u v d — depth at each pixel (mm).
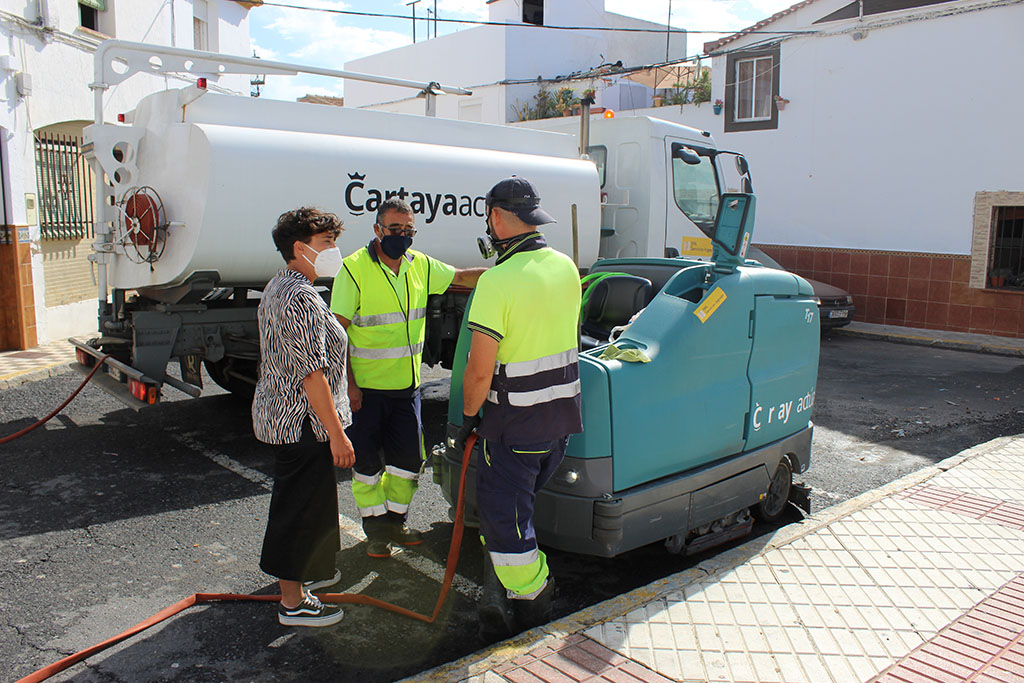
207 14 13828
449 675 3096
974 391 9180
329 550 3537
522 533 3379
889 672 3201
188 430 6770
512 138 7613
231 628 3605
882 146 13273
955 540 4570
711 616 3619
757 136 14758
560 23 20078
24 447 6145
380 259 4195
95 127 5930
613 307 5090
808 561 4246
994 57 11953
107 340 6230
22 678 3148
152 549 4441
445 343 7398
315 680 3219
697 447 4121
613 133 8781
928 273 13008
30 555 4301
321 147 6051
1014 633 3529
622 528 3678
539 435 3320
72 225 10633
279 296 3275
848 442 7059
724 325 4191
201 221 5496
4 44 8914
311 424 3371
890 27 12922
